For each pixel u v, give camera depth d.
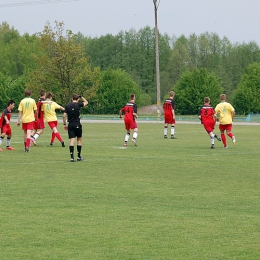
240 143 34.81
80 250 10.95
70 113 24.44
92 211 14.30
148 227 12.66
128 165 23.45
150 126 57.00
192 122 68.25
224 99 31.72
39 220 13.30
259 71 121.88
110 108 121.12
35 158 25.92
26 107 28.62
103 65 155.88
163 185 18.34
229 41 159.25
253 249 11.00
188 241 11.55
